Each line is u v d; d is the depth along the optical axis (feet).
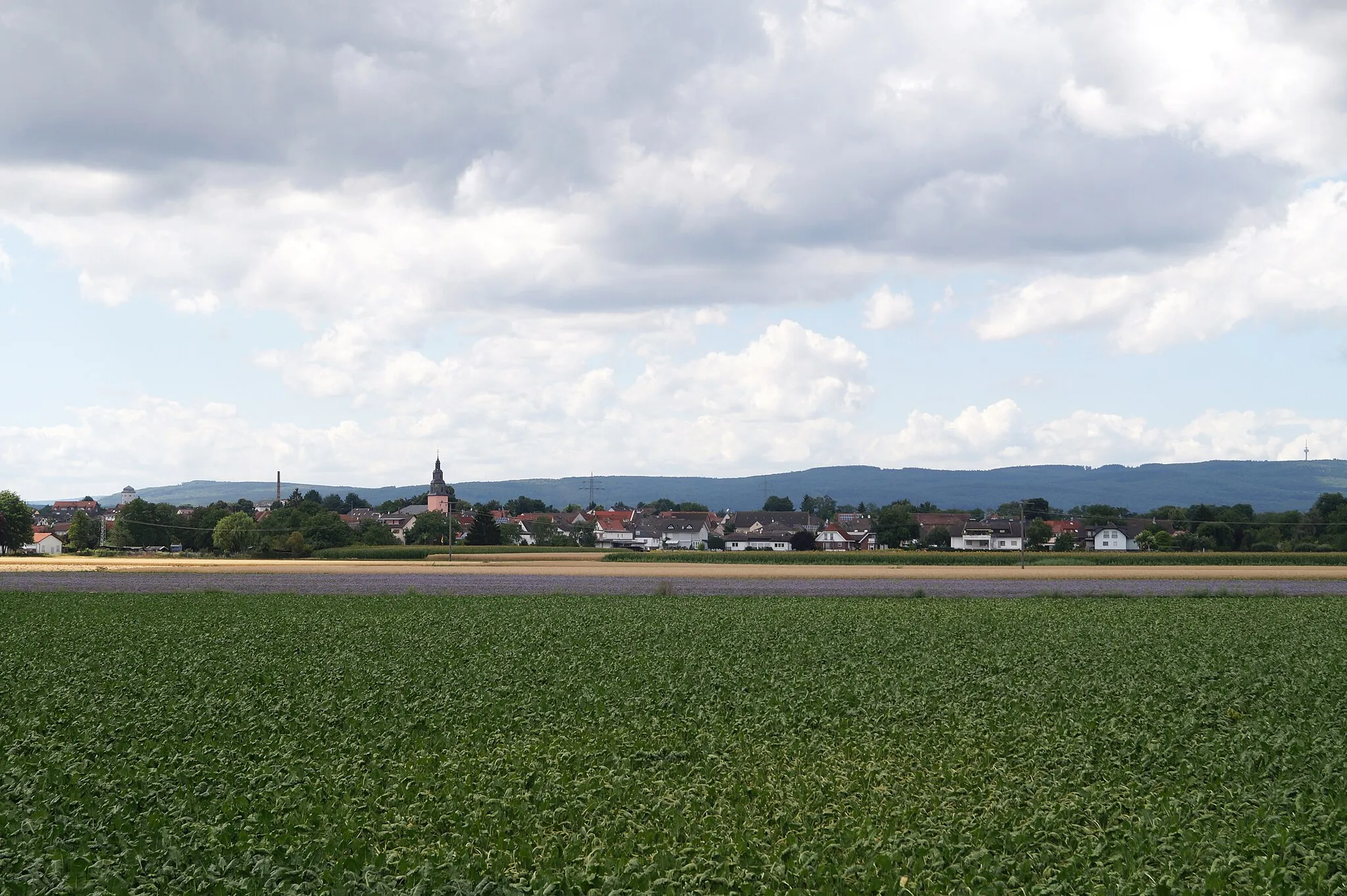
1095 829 56.65
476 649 131.03
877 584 253.85
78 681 106.83
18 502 606.96
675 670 113.39
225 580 272.72
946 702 93.09
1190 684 102.63
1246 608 186.09
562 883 49.11
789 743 78.33
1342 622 162.61
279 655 126.00
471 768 70.90
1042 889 47.93
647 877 49.29
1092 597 212.64
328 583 261.44
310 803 62.49
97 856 52.44
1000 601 203.92
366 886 48.83
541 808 61.52
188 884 49.78
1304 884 47.24
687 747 76.74
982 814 59.67
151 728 83.41
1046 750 74.08
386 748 76.84
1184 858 50.78
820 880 49.39
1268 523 567.59
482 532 594.24
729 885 48.93
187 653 127.65
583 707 91.91
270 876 49.93
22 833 56.08
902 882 49.78
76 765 71.61
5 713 90.63
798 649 128.88
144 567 340.59
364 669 114.01
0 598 212.23
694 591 233.96
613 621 164.45
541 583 260.42
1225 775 67.15
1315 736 76.89
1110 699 94.32
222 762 72.43
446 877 49.88
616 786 65.16
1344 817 56.44
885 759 73.77
